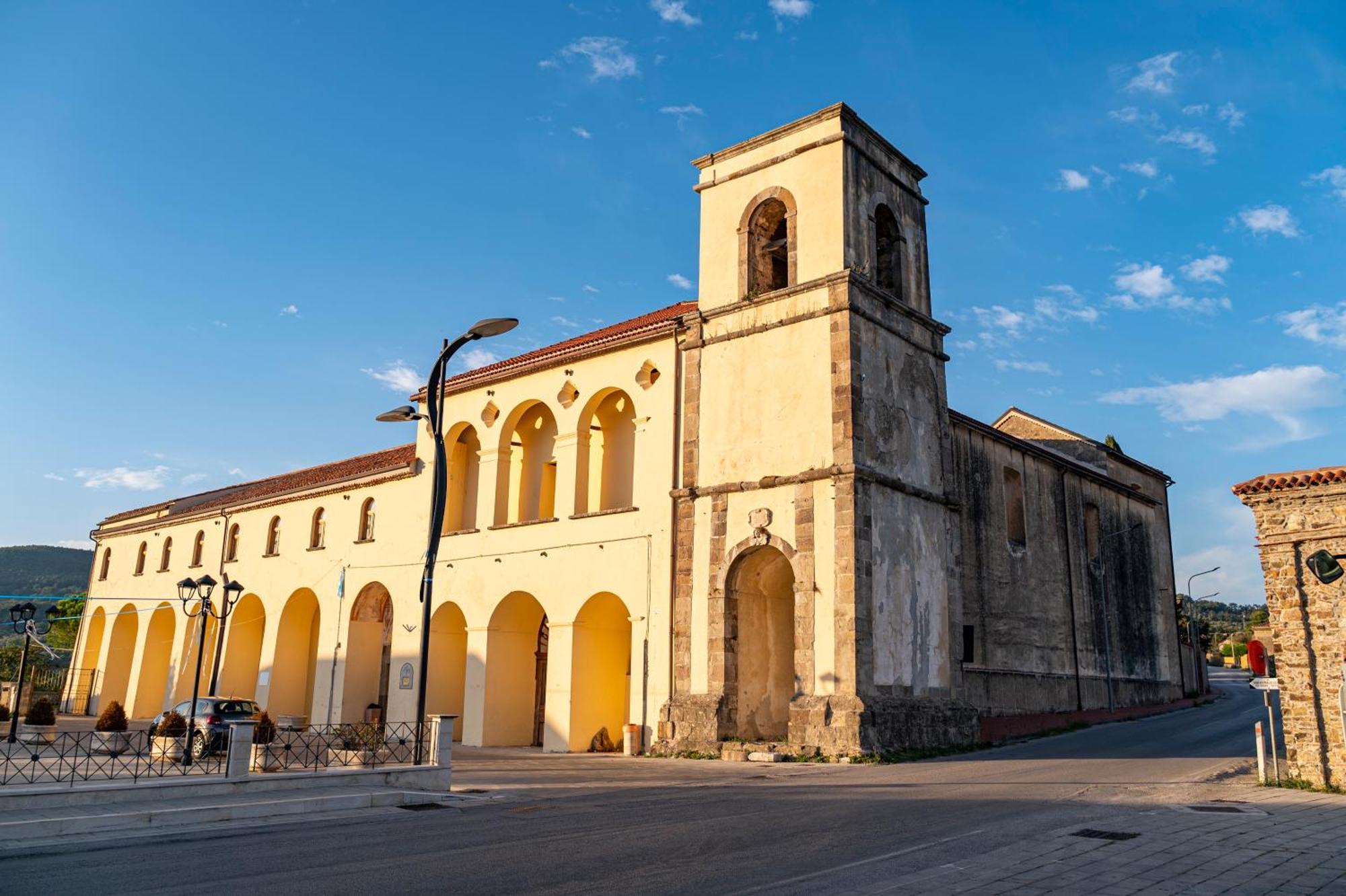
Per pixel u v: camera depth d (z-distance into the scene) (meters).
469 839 11.32
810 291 24.47
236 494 44.97
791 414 24.11
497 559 29.56
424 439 33.44
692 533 25.16
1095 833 11.52
